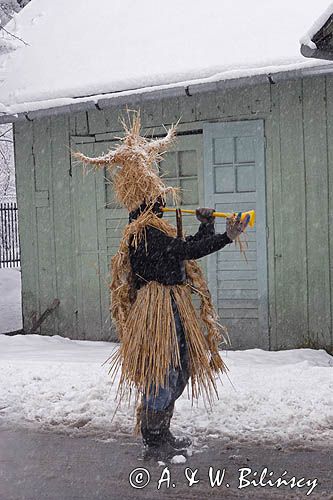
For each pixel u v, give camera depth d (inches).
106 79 422.0
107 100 412.2
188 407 244.1
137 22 470.9
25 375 290.7
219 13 433.4
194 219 419.8
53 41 500.4
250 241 399.2
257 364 327.9
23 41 495.5
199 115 413.7
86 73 440.5
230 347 406.0
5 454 214.4
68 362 325.1
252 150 399.5
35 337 428.5
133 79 408.2
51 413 249.0
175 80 393.7
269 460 202.8
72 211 459.2
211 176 408.5
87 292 456.8
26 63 485.7
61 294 465.7
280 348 393.7
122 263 207.9
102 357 353.4
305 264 386.3
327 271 380.8
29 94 447.5
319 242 382.3
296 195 387.9
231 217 197.3
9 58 501.4
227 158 405.7
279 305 393.7
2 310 716.0
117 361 213.8
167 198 425.7
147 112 430.9
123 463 204.2
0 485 190.7
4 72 486.6
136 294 208.1
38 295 474.0
